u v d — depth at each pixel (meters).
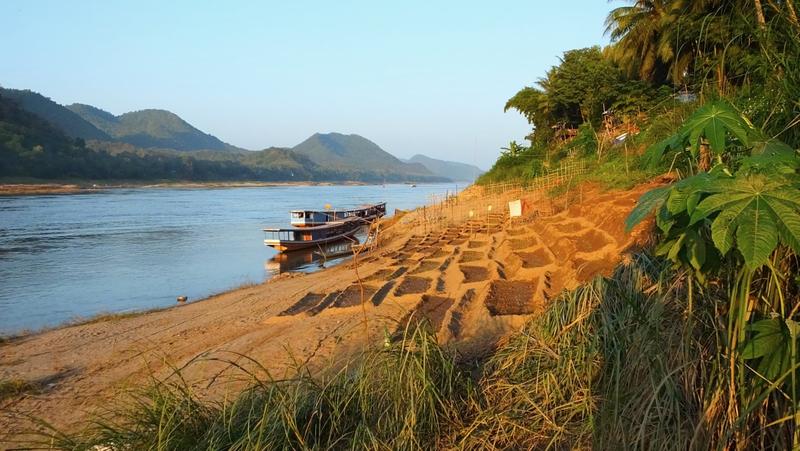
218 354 7.80
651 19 22.84
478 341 6.15
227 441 3.73
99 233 34.34
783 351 2.31
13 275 20.81
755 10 3.18
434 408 3.86
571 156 24.94
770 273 2.54
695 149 2.40
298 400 4.00
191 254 26.48
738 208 2.04
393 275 12.16
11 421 6.34
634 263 4.43
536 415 3.73
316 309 9.77
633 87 28.64
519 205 14.68
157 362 8.05
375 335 7.40
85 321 13.04
